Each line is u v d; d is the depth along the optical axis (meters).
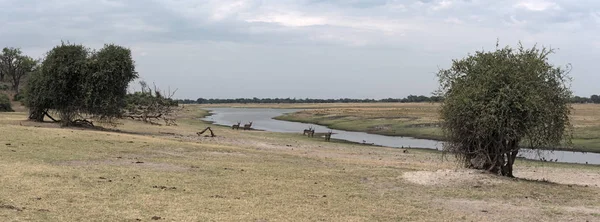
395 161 28.34
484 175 18.08
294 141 42.41
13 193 12.26
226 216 11.45
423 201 14.55
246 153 26.09
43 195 12.32
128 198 12.77
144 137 31.11
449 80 19.61
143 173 16.94
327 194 15.05
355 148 38.59
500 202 14.70
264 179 17.20
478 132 18.12
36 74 39.09
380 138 56.31
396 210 13.11
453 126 18.97
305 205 13.23
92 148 22.61
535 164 31.11
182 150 24.94
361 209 13.08
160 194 13.54
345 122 86.06
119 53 38.03
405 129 65.75
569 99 18.47
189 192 14.17
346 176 18.78
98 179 15.10
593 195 16.27
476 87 18.17
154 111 55.06
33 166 16.45
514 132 17.53
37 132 27.12
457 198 15.15
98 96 37.09
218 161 21.75
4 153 18.97
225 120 97.38
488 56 18.83
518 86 17.61
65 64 37.00
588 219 12.77
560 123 18.31
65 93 37.25
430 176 18.27
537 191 16.47
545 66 18.27
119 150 22.77
